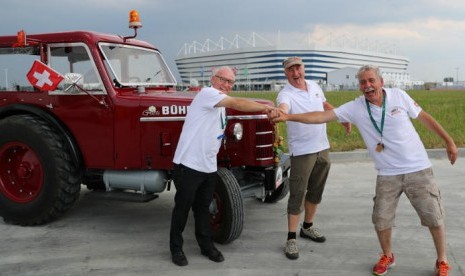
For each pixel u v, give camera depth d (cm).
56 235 516
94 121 514
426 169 381
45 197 522
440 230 386
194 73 14950
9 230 534
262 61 13825
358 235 512
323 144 464
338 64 15000
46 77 505
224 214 461
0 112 556
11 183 550
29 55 546
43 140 514
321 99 471
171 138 488
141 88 539
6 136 533
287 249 449
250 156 491
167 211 610
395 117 379
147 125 495
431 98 3241
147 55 602
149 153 497
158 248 477
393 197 393
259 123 493
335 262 438
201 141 416
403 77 18375
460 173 815
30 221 536
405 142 380
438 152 970
